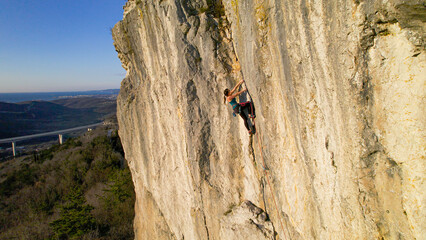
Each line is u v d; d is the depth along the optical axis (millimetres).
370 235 3201
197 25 6852
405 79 2516
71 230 18328
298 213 4887
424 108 2395
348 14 2832
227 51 6754
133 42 9859
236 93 6031
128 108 11859
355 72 2926
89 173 31297
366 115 2939
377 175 2969
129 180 24312
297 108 4227
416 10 2156
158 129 9609
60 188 29844
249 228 6176
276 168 5445
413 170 2562
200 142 7191
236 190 7059
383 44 2650
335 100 3357
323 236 4211
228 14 6684
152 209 11789
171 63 7504
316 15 3326
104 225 20203
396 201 2807
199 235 8133
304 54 3764
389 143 2775
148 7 7953
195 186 7590
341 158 3451
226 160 7047
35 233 21312
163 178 10133
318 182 4102
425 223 2510
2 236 22156
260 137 5863
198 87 6992
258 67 5172
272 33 4520
